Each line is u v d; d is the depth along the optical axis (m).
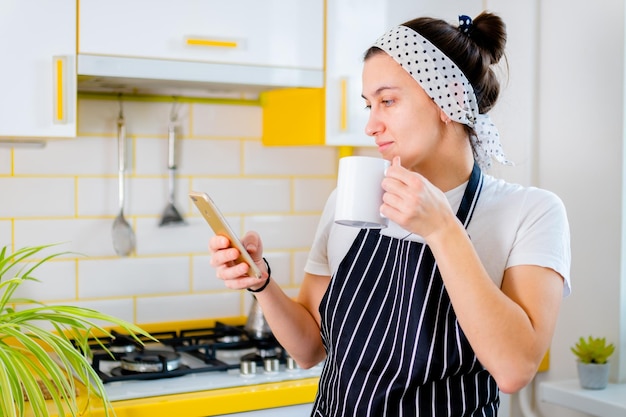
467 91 1.44
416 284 1.47
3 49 2.06
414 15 2.53
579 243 2.49
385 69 1.44
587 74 2.43
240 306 2.76
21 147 2.44
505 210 1.45
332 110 2.43
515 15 2.59
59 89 2.10
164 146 2.62
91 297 2.54
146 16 2.19
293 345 1.68
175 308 2.66
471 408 1.49
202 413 2.01
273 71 2.35
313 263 1.72
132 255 2.59
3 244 2.44
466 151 1.49
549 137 2.56
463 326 1.31
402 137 1.44
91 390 1.87
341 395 1.55
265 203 2.78
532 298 1.36
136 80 2.29
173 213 2.63
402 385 1.47
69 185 2.50
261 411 2.09
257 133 2.75
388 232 1.56
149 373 2.14
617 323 2.39
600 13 2.38
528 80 2.57
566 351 2.55
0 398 1.65
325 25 2.41
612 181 2.38
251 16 2.31
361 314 1.54
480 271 1.28
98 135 2.53
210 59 2.27
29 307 2.47
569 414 2.49
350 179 1.33
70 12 2.11
